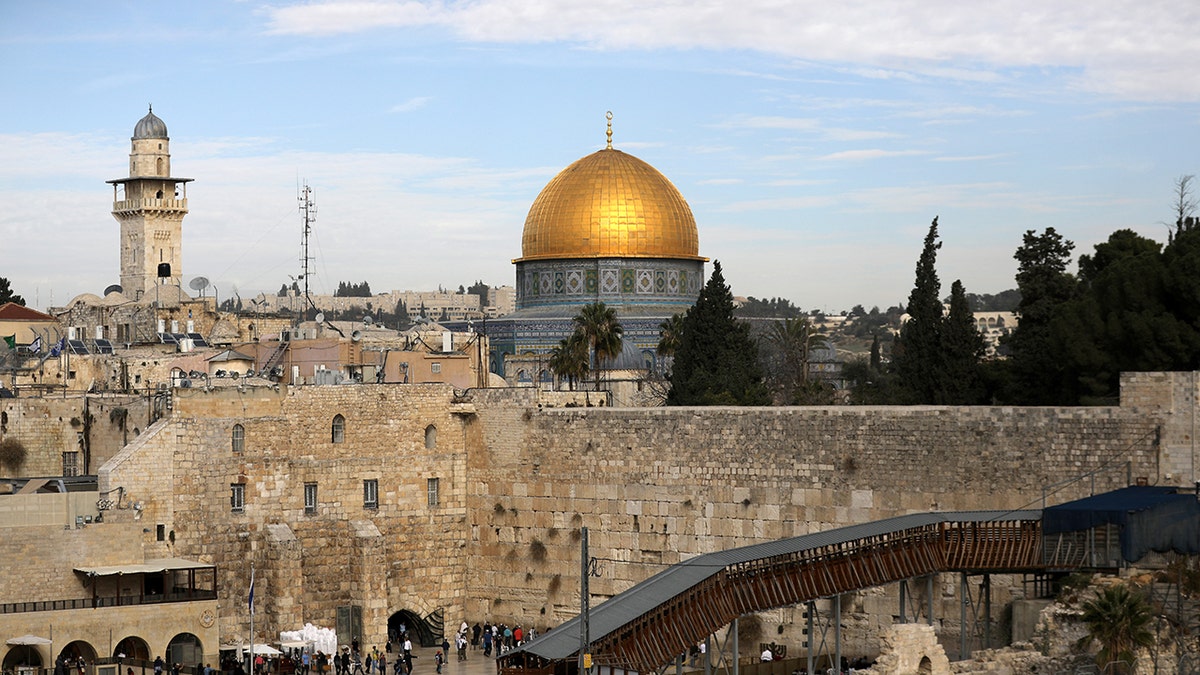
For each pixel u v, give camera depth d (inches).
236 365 5634.8
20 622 4072.3
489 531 4867.1
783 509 4254.4
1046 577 3767.2
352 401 4778.5
